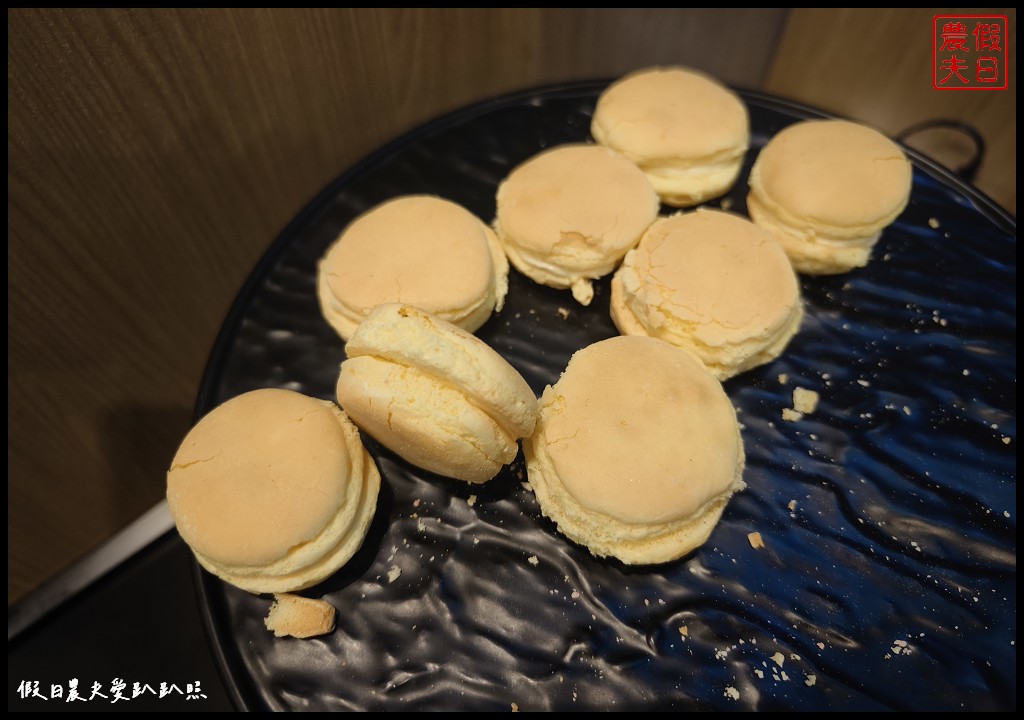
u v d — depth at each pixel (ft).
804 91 0.91
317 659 0.43
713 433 0.45
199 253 0.68
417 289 0.51
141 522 0.56
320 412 0.47
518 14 0.78
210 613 0.44
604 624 0.44
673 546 0.44
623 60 0.90
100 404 0.67
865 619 0.43
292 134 0.68
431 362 0.40
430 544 0.47
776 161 0.58
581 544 0.46
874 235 0.57
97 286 0.60
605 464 0.44
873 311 0.55
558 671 0.42
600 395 0.46
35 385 0.60
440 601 0.45
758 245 0.53
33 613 0.53
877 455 0.49
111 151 0.55
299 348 0.55
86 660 0.52
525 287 0.58
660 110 0.61
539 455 0.47
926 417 0.50
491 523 0.47
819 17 0.83
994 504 0.47
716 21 0.85
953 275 0.57
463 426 0.41
